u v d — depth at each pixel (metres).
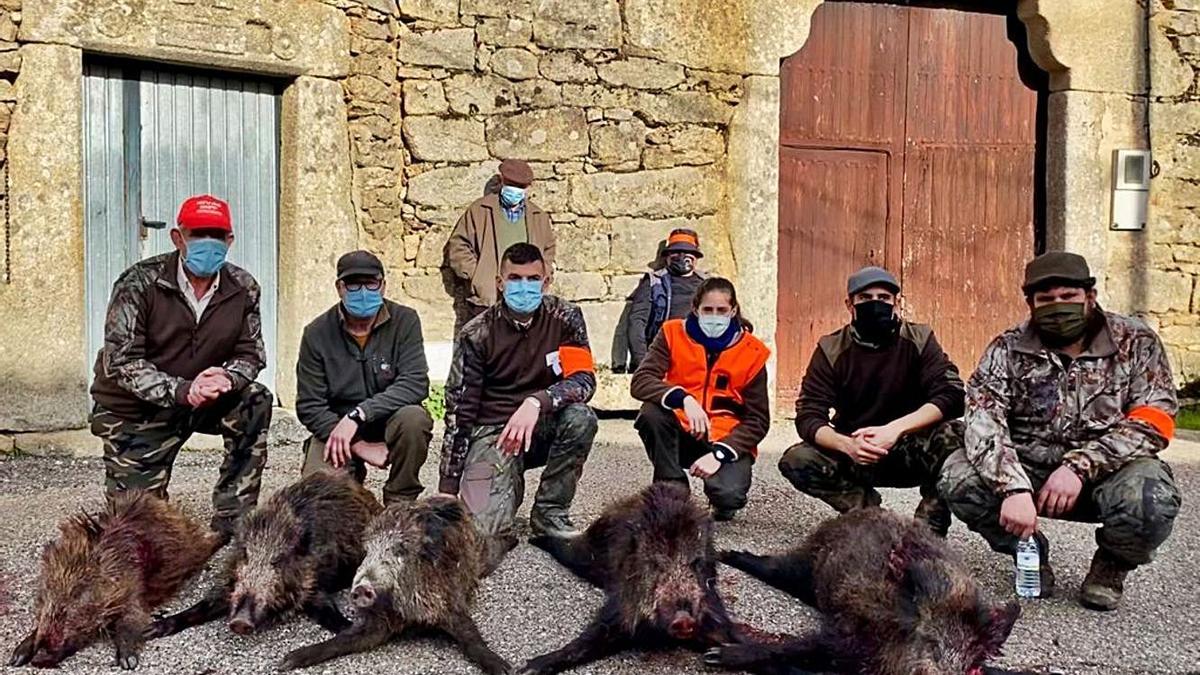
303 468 5.05
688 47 8.68
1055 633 4.23
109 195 7.15
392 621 3.95
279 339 7.76
